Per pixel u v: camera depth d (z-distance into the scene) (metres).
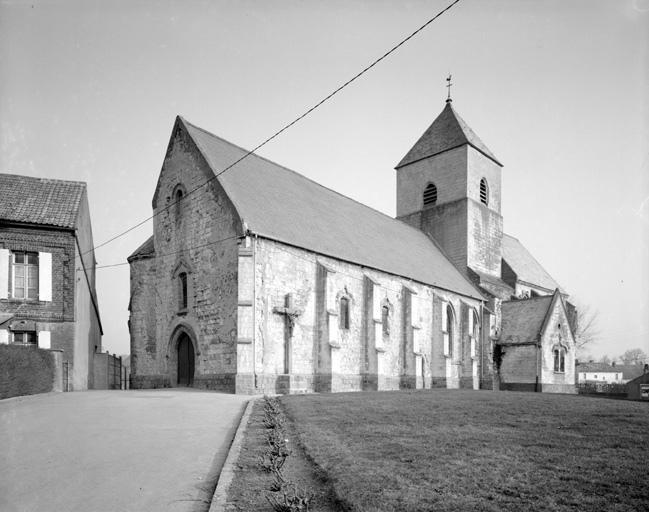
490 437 10.52
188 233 27.39
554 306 43.09
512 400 18.09
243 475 8.14
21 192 26.66
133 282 29.95
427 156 48.59
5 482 8.07
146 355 28.95
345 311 28.64
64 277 25.52
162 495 7.49
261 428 12.14
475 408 15.33
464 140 46.25
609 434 10.79
